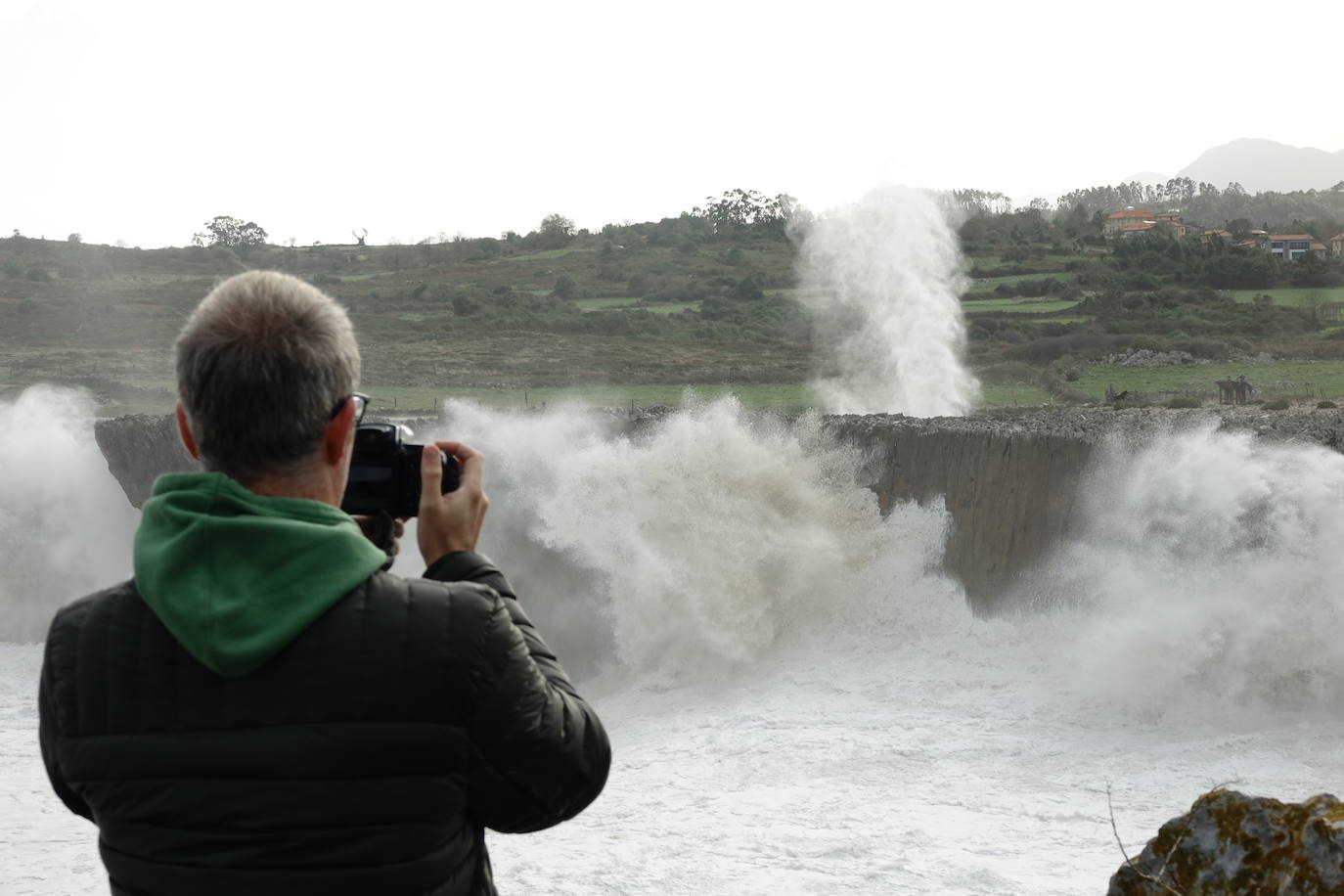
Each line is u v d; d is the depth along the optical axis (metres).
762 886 5.96
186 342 1.64
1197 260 77.12
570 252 119.00
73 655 1.62
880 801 7.85
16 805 9.82
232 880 1.52
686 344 66.94
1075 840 6.61
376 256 128.88
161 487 1.63
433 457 1.82
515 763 1.59
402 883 1.55
